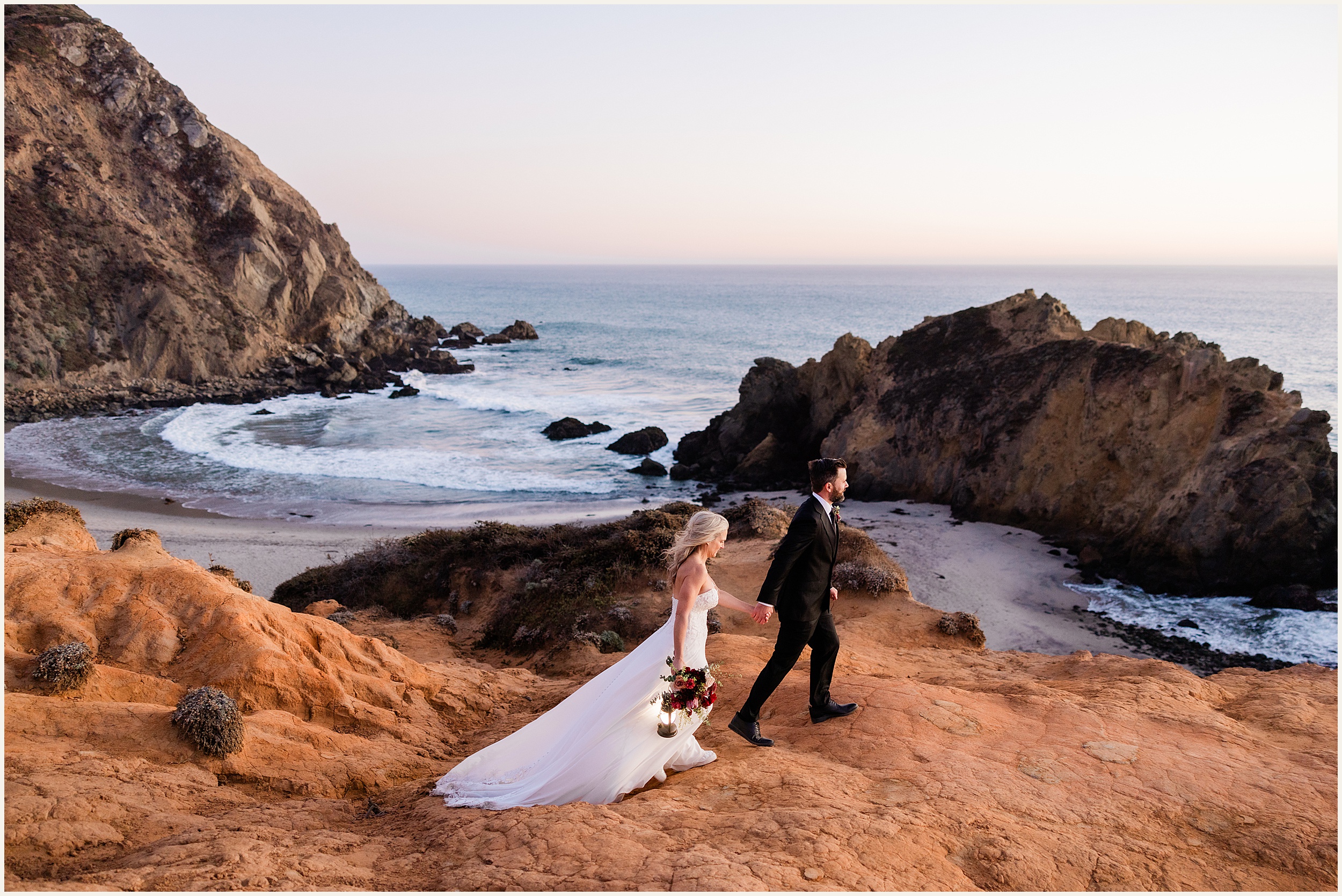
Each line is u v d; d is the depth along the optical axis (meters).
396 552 21.95
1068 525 32.59
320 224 83.50
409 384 73.50
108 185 68.38
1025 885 3.86
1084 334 38.78
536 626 16.06
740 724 5.74
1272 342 112.25
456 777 5.72
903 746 5.46
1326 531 24.92
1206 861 4.17
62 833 4.24
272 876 3.78
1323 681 7.06
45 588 6.91
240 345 66.56
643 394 70.81
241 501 37.66
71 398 55.91
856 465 41.22
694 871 3.68
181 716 5.95
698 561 5.19
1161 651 22.36
